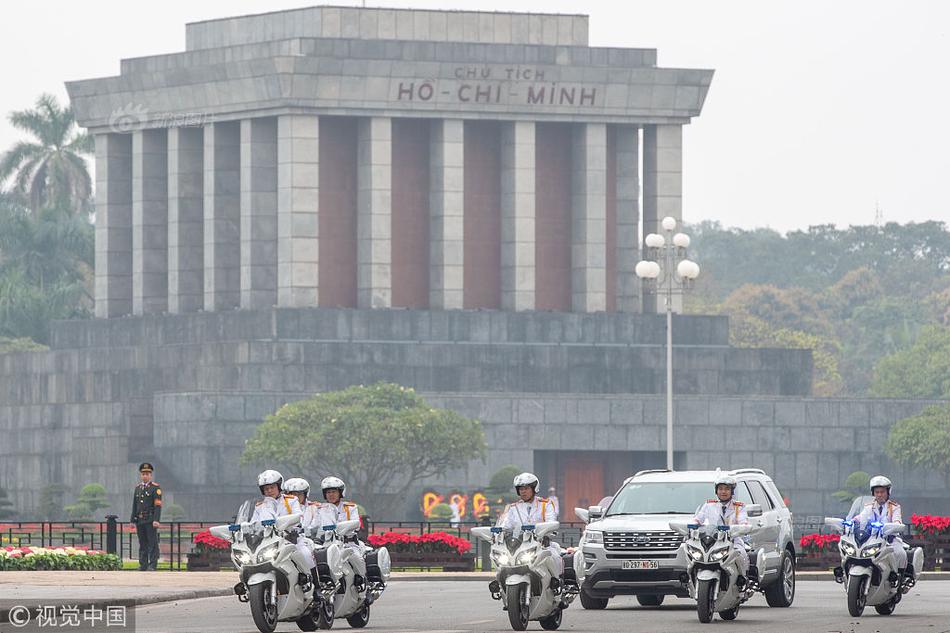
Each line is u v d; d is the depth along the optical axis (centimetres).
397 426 15012
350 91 16875
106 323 17812
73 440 16925
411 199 17538
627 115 17562
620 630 4669
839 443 16850
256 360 16500
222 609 5281
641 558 5347
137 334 17538
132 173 18050
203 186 17612
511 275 17462
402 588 6631
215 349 16738
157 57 17662
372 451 15038
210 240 17300
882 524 5134
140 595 5525
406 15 17488
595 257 17562
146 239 17888
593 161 17575
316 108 16862
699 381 17275
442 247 17225
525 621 4612
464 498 15812
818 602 5775
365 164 17150
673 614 5272
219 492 15875
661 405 16650
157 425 16250
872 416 16888
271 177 17062
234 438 15925
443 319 16925
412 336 16875
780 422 16775
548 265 17850
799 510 16762
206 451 15900
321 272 17225
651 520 5425
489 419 16350
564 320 17200
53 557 7069
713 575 4838
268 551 4403
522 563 4572
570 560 4706
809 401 16812
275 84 16700
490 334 17038
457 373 16838
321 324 16688
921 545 7975
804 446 16800
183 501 15800
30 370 18125
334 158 17262
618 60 17625
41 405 17850
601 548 5391
